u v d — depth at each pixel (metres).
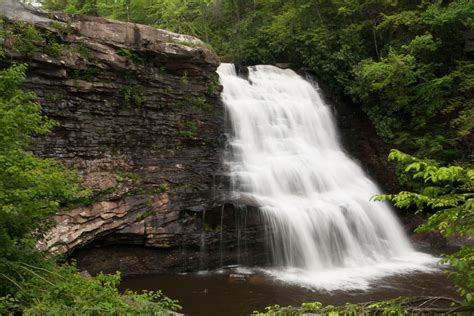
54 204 5.66
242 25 26.00
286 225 13.38
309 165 16.86
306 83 20.72
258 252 13.28
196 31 27.31
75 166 11.93
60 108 11.68
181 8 25.59
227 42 26.72
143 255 12.63
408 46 18.00
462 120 16.58
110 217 11.98
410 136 18.59
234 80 18.47
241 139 16.70
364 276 12.15
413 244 15.38
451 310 4.03
